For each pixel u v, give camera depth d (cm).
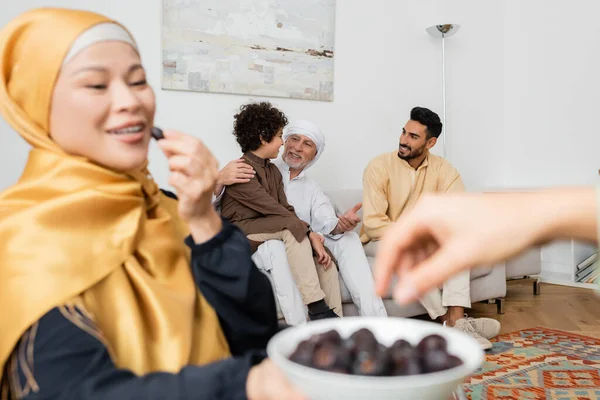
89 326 71
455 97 473
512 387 234
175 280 91
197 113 346
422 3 446
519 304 386
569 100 468
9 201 84
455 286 306
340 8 403
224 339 93
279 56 374
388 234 53
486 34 491
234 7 354
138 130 86
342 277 296
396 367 43
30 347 69
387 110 430
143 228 91
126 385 62
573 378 243
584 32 457
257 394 54
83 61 82
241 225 283
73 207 81
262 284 95
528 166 496
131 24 320
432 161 353
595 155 453
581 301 392
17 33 85
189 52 340
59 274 75
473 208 48
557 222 46
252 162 295
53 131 85
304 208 321
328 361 43
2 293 75
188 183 83
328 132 402
